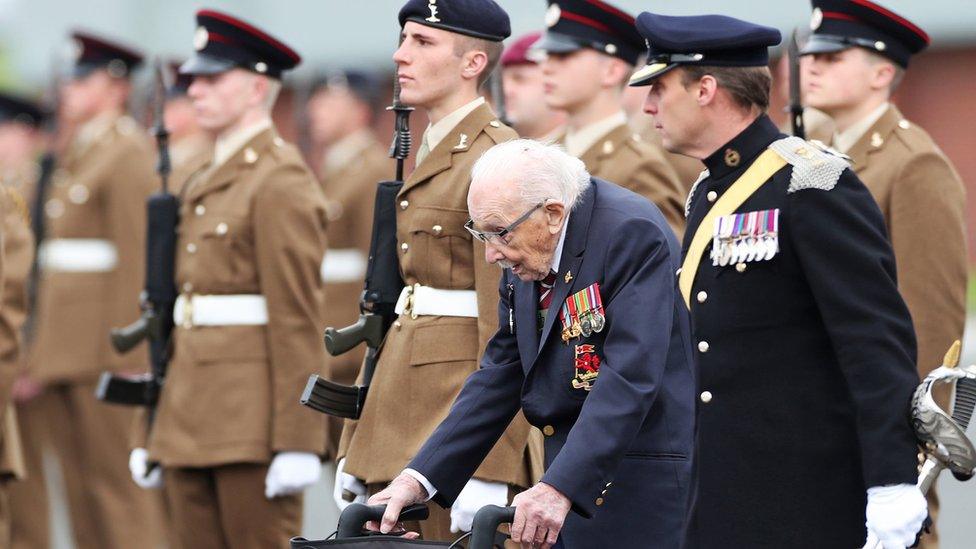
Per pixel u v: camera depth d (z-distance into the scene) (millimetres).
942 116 77500
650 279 16859
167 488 26359
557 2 26156
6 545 29547
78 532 33719
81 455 33719
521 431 19938
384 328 21172
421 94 20609
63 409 33938
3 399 28875
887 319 15188
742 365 15797
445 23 20484
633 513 17422
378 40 78562
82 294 34188
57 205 34719
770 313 15695
